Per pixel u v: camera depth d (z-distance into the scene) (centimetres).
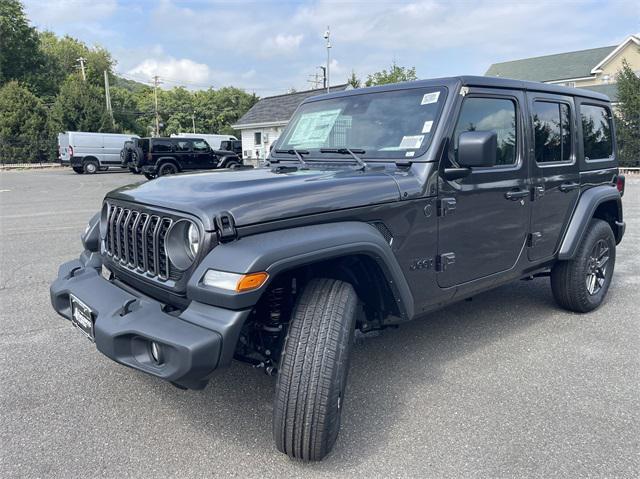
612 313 476
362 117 358
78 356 382
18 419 296
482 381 343
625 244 793
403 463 256
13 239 840
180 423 293
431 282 319
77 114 3809
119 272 296
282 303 264
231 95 8150
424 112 328
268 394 326
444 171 313
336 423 247
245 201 239
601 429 285
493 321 455
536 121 389
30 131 3694
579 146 439
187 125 7894
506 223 364
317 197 258
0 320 457
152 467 254
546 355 383
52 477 245
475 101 338
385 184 288
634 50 3922
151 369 230
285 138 405
